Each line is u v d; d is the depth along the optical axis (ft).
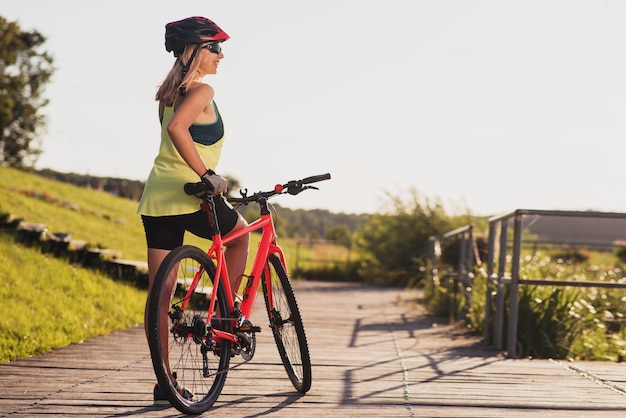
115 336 24.85
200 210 13.00
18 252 35.14
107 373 16.80
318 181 13.92
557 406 13.85
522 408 13.66
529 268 32.73
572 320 26.03
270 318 14.89
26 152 166.30
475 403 13.98
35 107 166.61
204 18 13.16
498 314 25.00
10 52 160.35
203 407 12.62
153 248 13.14
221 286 13.24
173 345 12.52
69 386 15.01
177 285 12.42
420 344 26.09
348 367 18.94
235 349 13.57
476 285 32.63
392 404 13.80
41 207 62.59
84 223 62.75
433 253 48.08
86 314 28.81
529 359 22.07
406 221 81.00
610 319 31.65
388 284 78.74
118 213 88.38
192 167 12.59
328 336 28.02
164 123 13.06
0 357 18.75
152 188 12.94
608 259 70.69
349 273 83.46
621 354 26.73
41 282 31.81
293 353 14.66
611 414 13.21
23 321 24.08
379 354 22.22
